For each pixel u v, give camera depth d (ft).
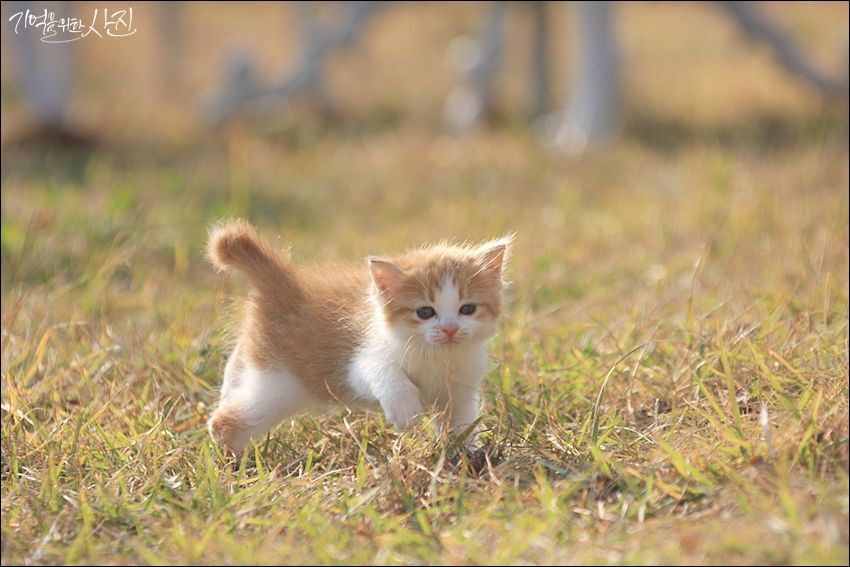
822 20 108.78
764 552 20.31
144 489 25.99
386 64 108.27
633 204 58.18
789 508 20.68
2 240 49.24
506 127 84.84
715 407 26.05
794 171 59.36
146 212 57.00
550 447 27.02
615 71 78.02
